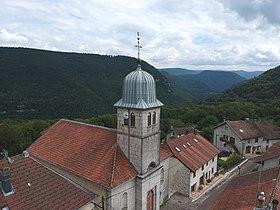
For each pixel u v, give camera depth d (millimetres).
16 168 22094
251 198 23438
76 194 22453
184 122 111438
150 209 33250
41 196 20781
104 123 88875
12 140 65125
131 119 30297
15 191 20078
